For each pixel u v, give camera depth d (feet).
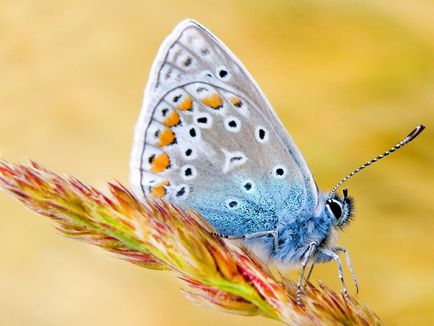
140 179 0.38
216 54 0.38
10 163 0.34
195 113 0.38
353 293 0.47
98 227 0.34
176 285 0.49
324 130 0.50
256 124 0.38
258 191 0.39
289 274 0.39
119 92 0.55
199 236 0.35
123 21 0.56
